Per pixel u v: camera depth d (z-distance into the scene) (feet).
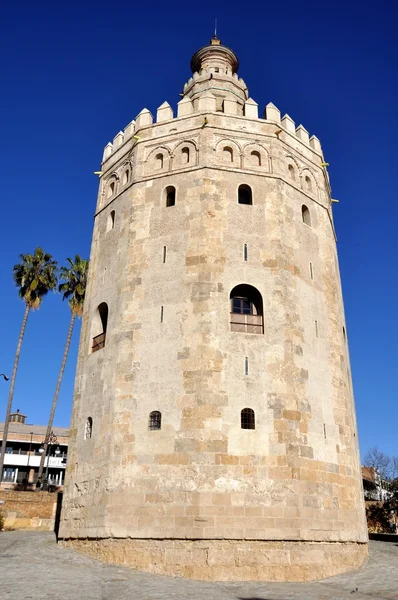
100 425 80.28
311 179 100.68
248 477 70.85
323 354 86.22
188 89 123.13
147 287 84.48
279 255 85.05
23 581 54.49
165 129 96.73
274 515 69.51
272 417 74.59
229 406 73.97
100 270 95.30
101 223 100.78
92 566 66.85
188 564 66.49
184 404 74.38
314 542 70.90
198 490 69.46
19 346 159.02
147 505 70.95
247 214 86.99
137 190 93.15
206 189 87.15
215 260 82.33
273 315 80.89
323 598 53.57
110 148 109.19
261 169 91.81
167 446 73.05
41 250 167.94
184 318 79.51
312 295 88.74
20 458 226.17
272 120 96.63
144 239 88.43
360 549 78.33
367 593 56.80
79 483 80.74
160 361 78.48
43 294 167.94
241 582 64.08
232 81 122.11
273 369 77.61
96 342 90.38
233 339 78.02
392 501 173.78
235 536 67.62
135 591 53.36
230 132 93.30
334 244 103.55
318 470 75.97
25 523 107.76
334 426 82.43
